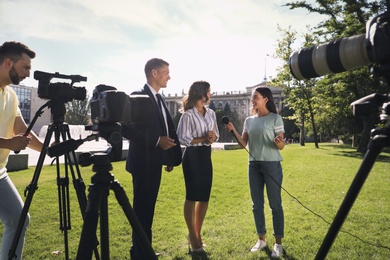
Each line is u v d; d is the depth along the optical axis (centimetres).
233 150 2394
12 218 247
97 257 242
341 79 2228
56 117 230
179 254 336
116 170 995
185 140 340
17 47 238
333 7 2170
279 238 338
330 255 334
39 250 340
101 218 176
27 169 991
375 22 121
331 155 1864
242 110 9700
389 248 344
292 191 697
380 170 1108
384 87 2102
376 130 124
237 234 403
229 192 678
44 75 220
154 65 317
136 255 292
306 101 2945
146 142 287
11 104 261
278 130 345
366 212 513
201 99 358
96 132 193
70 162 249
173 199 602
